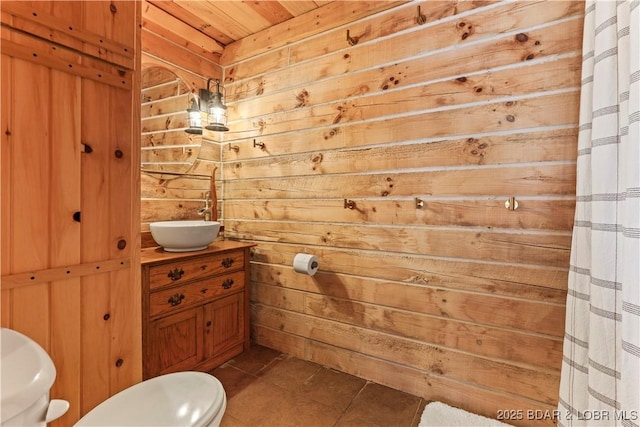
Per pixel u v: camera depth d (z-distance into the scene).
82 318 0.93
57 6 0.86
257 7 1.93
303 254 1.88
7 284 0.79
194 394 0.92
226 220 2.40
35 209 0.83
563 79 1.31
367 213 1.79
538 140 1.36
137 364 1.08
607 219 0.99
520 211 1.41
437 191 1.59
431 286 1.62
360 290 1.83
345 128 1.85
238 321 2.08
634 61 0.85
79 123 0.91
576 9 1.29
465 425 1.43
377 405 1.59
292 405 1.59
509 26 1.41
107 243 0.99
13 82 0.79
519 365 1.42
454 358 1.57
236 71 2.32
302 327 2.05
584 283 1.12
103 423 0.80
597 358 1.00
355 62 1.81
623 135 0.94
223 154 2.41
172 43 2.09
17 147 0.80
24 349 0.71
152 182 2.01
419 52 1.62
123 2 1.02
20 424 0.60
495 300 1.47
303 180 2.02
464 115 1.52
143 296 1.50
